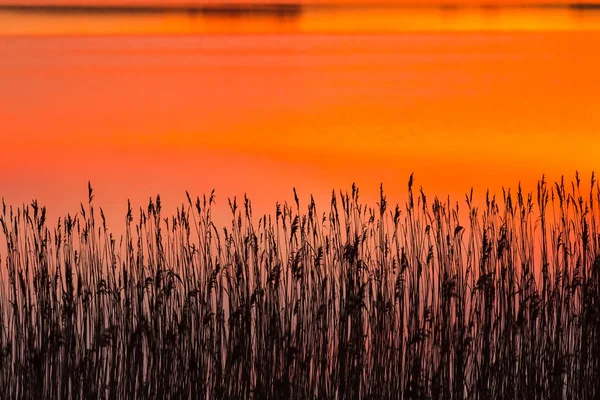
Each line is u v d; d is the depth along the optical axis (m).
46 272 18.03
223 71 88.75
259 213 41.25
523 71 87.88
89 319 18.05
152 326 17.97
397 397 17.88
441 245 19.25
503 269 18.81
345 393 17.67
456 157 55.44
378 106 72.44
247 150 59.25
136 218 40.09
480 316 18.30
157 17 137.62
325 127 65.62
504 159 54.41
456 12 153.62
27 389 17.38
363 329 18.19
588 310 18.44
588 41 109.75
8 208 43.53
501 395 18.09
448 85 80.75
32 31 115.88
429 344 18.02
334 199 19.30
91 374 17.44
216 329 17.95
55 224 39.66
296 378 17.70
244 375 17.64
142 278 18.59
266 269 18.50
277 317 17.89
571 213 27.64
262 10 151.62
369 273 18.97
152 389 17.62
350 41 112.06
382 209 19.38
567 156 54.59
